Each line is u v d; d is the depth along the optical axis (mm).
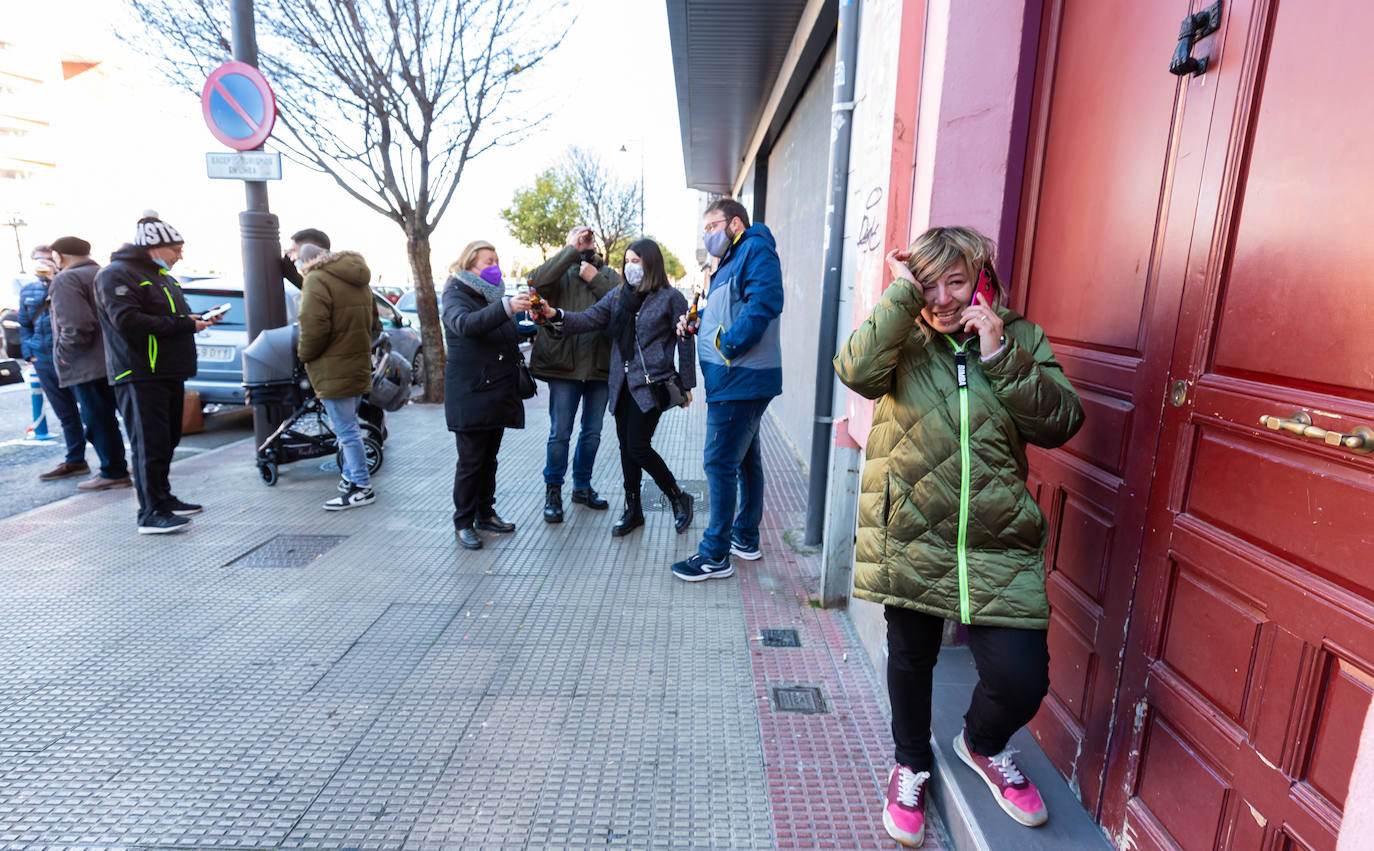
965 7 2438
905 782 2164
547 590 3834
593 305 4586
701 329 3795
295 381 5633
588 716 2734
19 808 2240
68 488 5863
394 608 3623
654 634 3361
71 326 5316
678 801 2297
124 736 2605
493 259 4344
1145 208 1848
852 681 2980
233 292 8086
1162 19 1784
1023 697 1881
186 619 3496
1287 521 1396
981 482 1855
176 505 5000
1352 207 1256
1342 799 1274
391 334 10562
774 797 2316
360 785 2361
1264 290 1459
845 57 3842
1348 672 1263
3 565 4129
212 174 5762
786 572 4086
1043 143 2398
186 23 6875
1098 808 2012
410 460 6574
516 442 7262
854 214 4105
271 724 2680
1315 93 1341
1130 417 1892
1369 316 1222
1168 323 1746
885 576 1985
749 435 3830
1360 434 1215
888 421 1977
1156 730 1782
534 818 2223
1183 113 1703
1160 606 1769
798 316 7410
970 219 2557
